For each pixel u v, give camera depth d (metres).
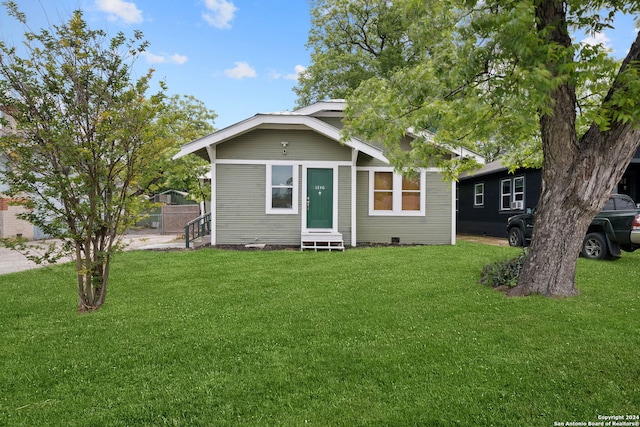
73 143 4.07
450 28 5.06
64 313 4.51
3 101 3.97
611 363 2.99
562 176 4.92
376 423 2.27
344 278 6.31
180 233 19.95
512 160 7.87
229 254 9.14
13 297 5.30
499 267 5.86
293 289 5.59
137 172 4.62
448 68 4.68
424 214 11.88
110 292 5.48
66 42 4.07
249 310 4.54
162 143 4.66
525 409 2.40
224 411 2.41
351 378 2.82
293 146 10.98
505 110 4.52
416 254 9.02
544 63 3.60
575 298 4.82
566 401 2.48
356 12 23.62
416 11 5.46
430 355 3.19
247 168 10.89
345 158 11.09
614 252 8.08
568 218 4.92
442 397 2.54
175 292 5.46
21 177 4.05
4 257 9.97
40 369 2.99
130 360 3.15
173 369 2.99
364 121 5.29
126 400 2.54
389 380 2.78
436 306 4.61
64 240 4.57
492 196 16.33
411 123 5.05
